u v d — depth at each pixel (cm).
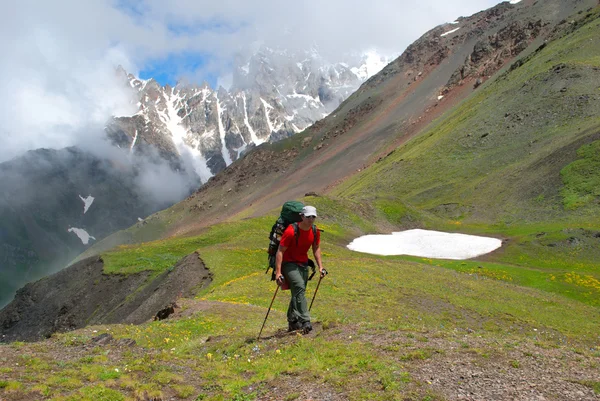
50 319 6344
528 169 8388
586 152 7681
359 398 752
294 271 1172
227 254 4766
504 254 5550
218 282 4044
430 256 5534
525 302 3291
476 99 14162
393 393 751
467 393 748
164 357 1088
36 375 930
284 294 2822
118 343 1283
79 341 1243
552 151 8444
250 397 829
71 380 902
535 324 2823
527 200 7506
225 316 1873
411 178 10875
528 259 5350
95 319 5794
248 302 2634
